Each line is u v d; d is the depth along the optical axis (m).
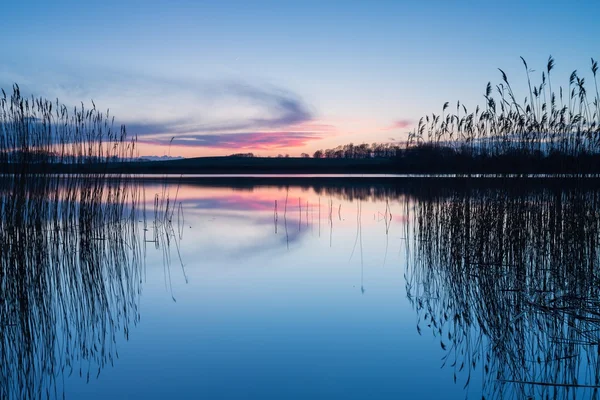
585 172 5.84
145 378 3.50
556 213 6.04
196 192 19.86
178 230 10.02
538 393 3.20
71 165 7.94
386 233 9.73
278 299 5.37
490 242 6.87
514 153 6.51
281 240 8.95
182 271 6.58
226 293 5.61
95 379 3.46
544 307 4.60
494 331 4.28
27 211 5.85
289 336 4.30
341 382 3.45
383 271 6.64
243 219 11.78
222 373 3.59
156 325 4.55
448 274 6.38
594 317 4.29
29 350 3.85
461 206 7.33
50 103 6.54
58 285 5.73
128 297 5.41
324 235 9.49
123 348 4.02
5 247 5.17
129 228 10.19
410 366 3.69
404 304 5.18
